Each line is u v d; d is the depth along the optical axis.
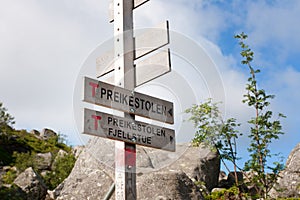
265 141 11.05
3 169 28.08
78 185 11.55
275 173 11.20
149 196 10.43
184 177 11.15
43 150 38.84
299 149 14.23
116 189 4.57
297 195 13.11
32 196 15.65
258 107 11.23
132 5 5.19
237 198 12.20
